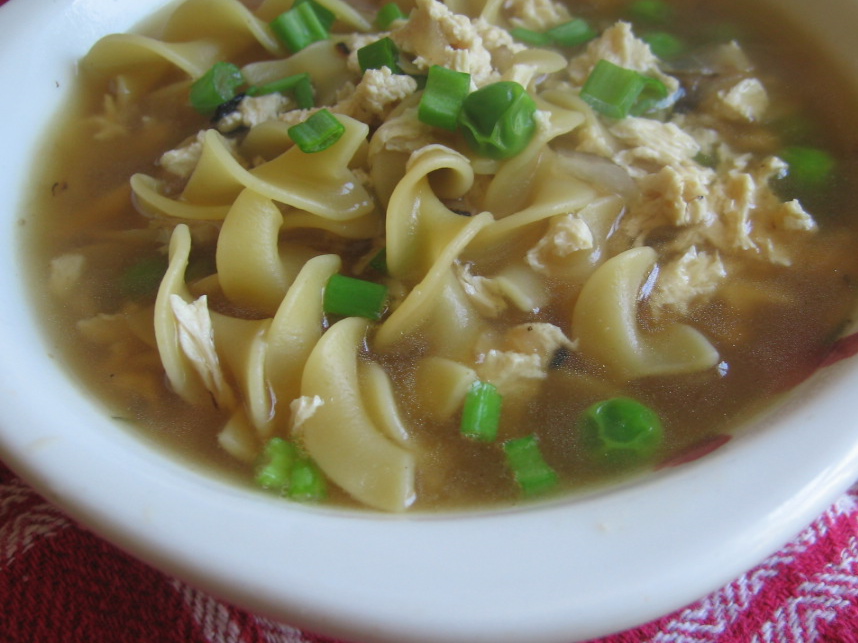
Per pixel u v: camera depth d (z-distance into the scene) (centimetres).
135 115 16
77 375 12
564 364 13
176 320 12
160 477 10
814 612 12
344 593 9
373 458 11
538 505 10
